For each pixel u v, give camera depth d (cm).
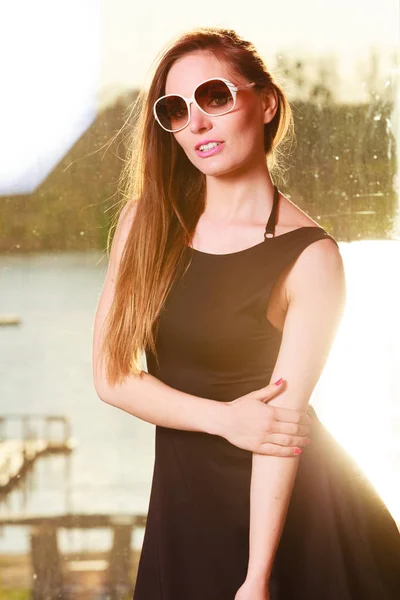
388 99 338
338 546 180
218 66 173
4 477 363
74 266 354
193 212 184
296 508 183
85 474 368
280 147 336
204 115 172
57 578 357
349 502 185
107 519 361
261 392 173
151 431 378
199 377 180
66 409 373
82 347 370
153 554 192
